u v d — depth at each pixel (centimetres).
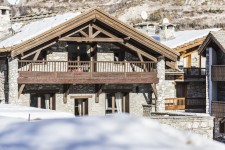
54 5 15225
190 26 11456
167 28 4700
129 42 3400
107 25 3266
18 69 3203
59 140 277
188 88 4219
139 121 300
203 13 12350
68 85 3303
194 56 4294
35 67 3253
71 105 3362
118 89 3481
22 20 4125
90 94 3412
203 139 300
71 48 3384
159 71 3472
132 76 3384
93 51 3428
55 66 3206
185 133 304
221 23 11719
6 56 3148
